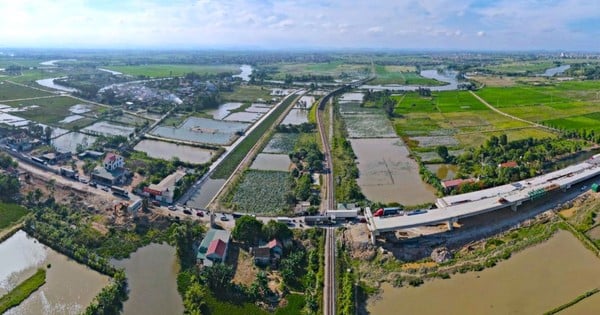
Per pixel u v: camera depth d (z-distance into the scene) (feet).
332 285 255.29
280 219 331.16
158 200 367.86
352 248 293.02
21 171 428.15
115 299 238.89
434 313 231.30
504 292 247.50
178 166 459.32
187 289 250.37
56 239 296.92
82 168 446.19
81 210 345.31
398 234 309.83
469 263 275.39
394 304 239.50
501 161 463.42
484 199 343.46
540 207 353.92
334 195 390.01
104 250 290.76
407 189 407.44
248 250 293.02
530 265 273.95
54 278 260.21
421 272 266.57
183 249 288.51
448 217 308.81
